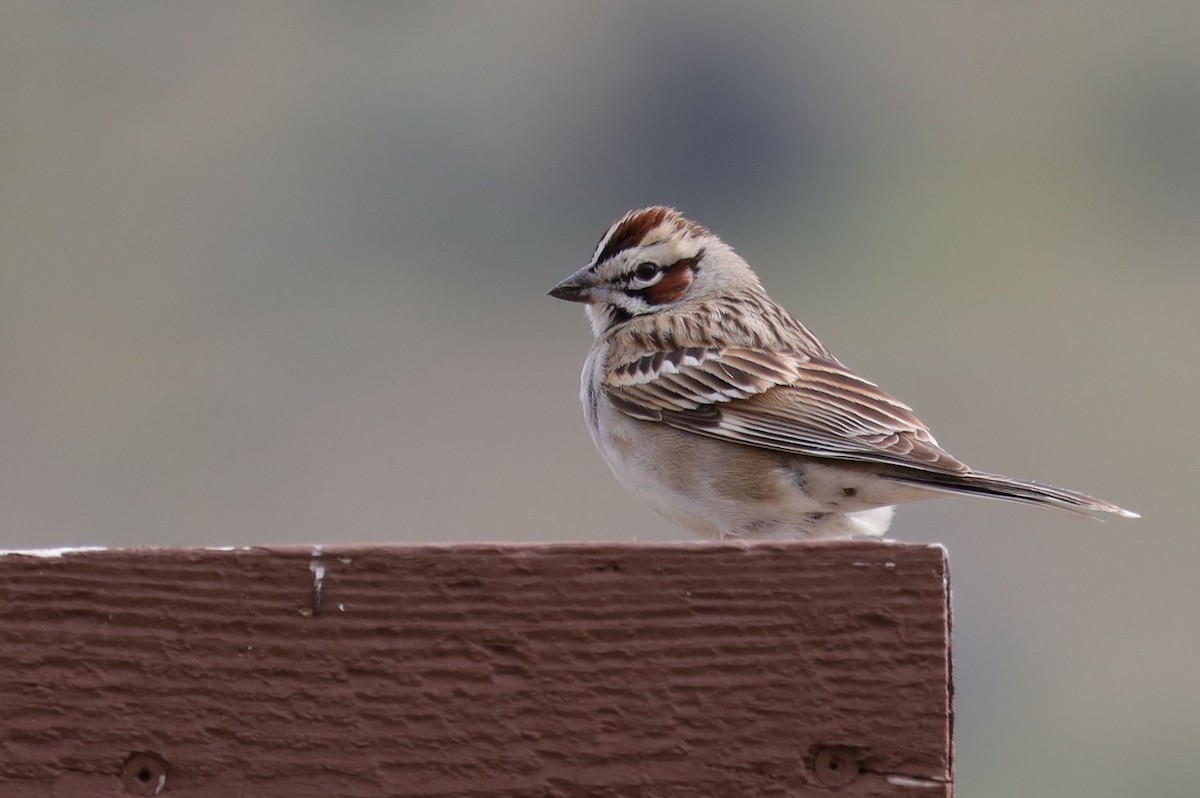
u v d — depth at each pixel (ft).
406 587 21.99
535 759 21.80
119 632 21.90
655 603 21.85
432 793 21.79
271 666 21.91
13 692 21.79
